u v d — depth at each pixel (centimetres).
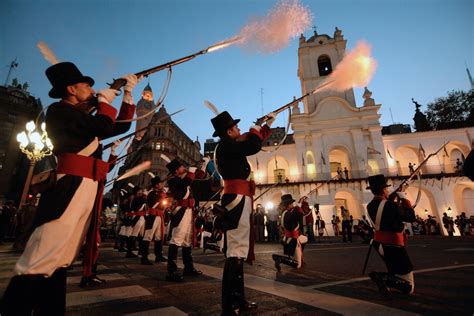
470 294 273
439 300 252
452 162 2566
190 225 392
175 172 414
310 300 254
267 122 271
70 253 164
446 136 2622
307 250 878
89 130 166
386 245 286
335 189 2466
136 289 303
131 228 715
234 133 265
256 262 555
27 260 140
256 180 2842
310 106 2919
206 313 219
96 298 264
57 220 148
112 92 189
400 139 2703
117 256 710
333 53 3098
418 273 395
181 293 285
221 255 745
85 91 187
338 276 388
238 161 249
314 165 2661
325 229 2222
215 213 260
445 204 2323
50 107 171
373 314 212
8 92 3005
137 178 3375
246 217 235
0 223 1142
